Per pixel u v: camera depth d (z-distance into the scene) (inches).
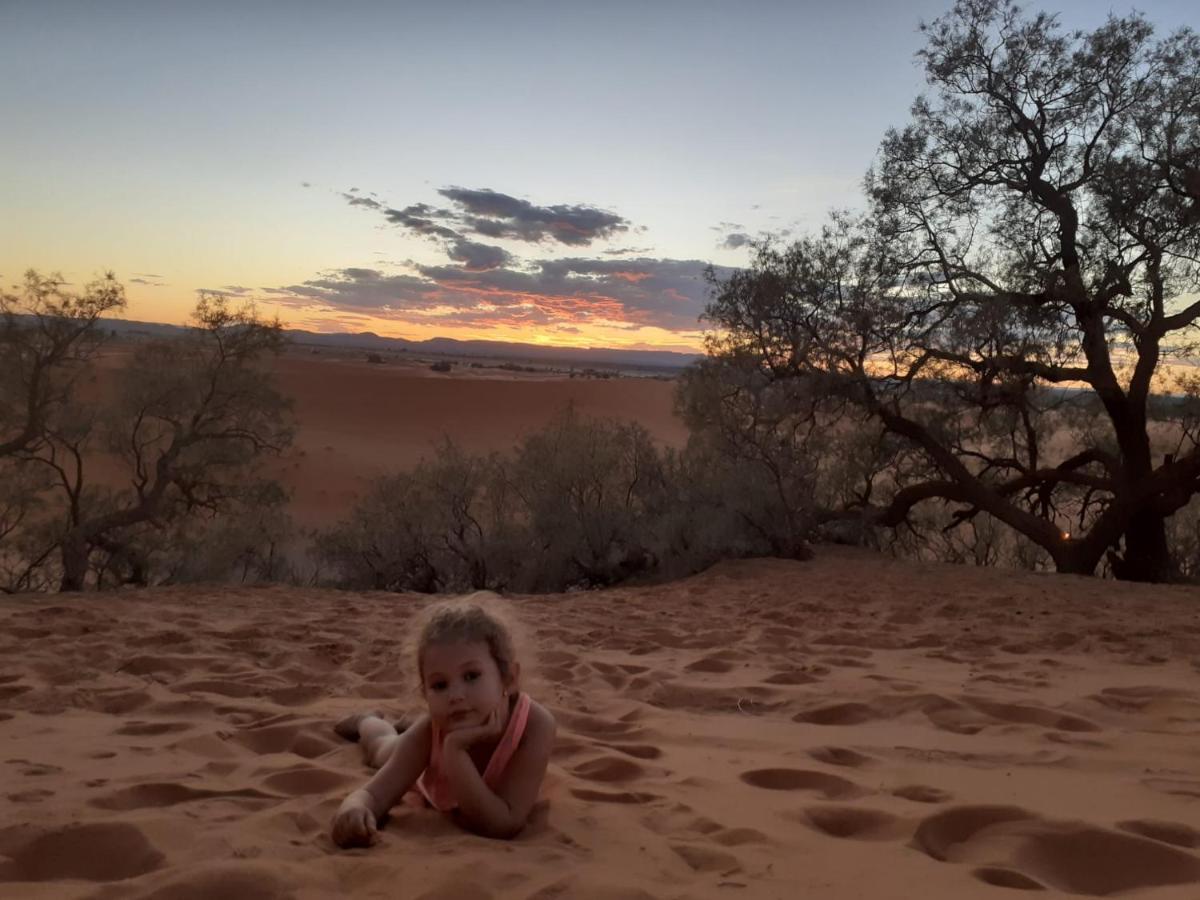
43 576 633.6
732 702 211.3
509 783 115.6
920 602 406.6
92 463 1092.5
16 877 100.3
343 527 655.1
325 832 111.3
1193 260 568.7
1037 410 657.6
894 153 639.1
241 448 663.1
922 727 185.8
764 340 663.8
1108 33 583.5
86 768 142.0
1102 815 122.7
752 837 112.0
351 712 188.7
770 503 592.1
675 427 2080.5
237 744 162.6
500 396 2282.2
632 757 154.6
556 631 317.7
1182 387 656.4
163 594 418.0
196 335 658.8
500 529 639.8
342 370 2522.1
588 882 94.0
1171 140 562.3
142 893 89.6
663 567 601.3
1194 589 450.0
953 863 105.1
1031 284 589.0
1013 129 607.5
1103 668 253.3
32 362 595.5
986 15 607.2
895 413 655.1
